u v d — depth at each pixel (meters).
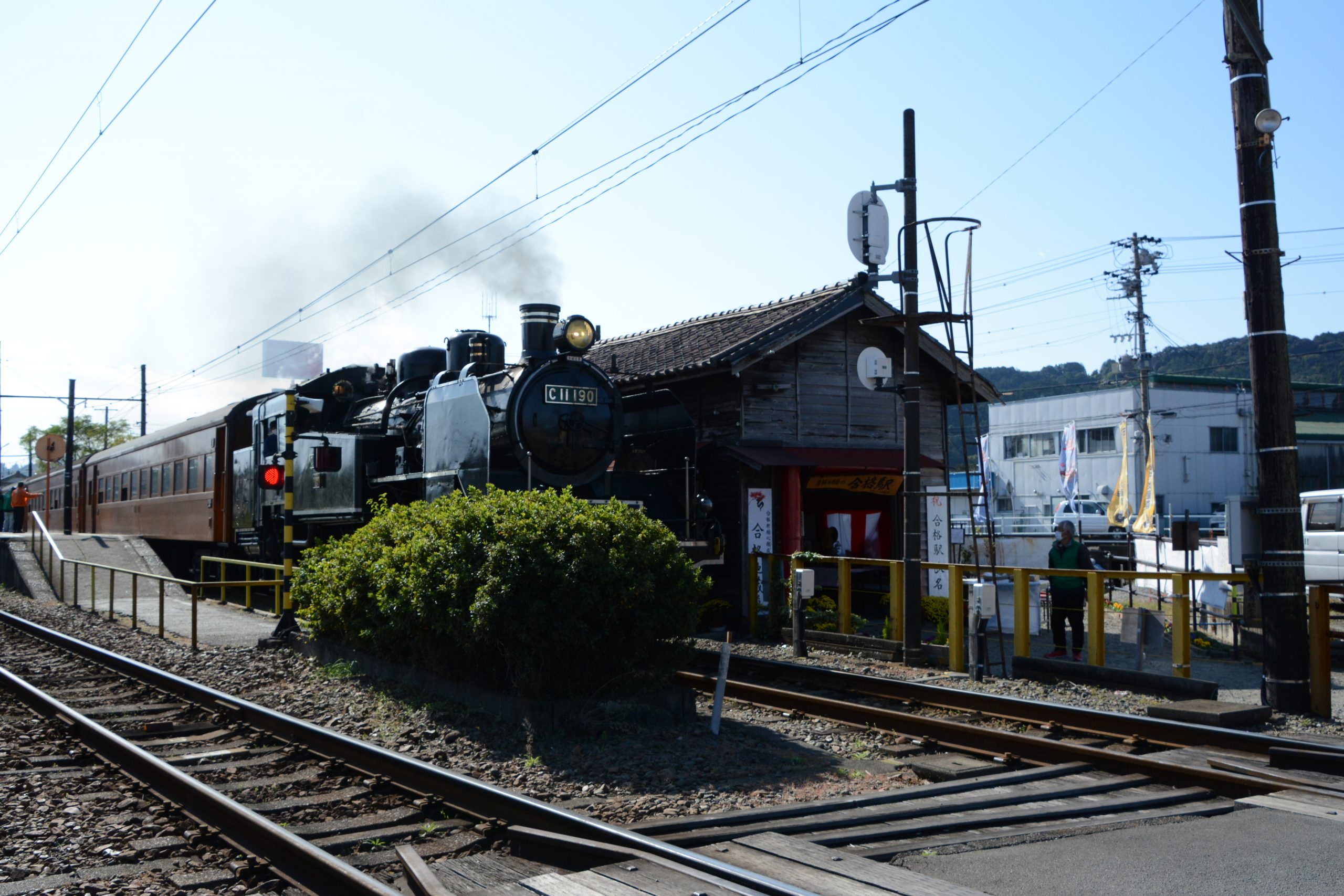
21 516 44.75
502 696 8.38
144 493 25.58
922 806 6.09
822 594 16.31
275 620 15.42
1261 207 9.33
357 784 6.69
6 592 21.92
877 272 12.91
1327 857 4.97
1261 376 9.32
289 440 13.48
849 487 16.86
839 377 16.78
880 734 8.39
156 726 8.48
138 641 13.55
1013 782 6.78
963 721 8.93
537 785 6.79
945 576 17.23
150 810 6.16
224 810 5.61
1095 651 10.71
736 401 15.77
